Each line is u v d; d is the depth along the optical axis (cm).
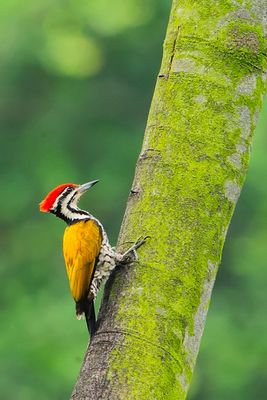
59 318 2052
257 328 2020
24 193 2520
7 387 1927
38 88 2600
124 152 2561
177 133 665
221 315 2089
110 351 624
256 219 2288
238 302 2188
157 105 678
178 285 637
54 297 2312
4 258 2447
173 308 631
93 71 2600
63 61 2577
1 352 1984
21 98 2588
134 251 650
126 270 650
